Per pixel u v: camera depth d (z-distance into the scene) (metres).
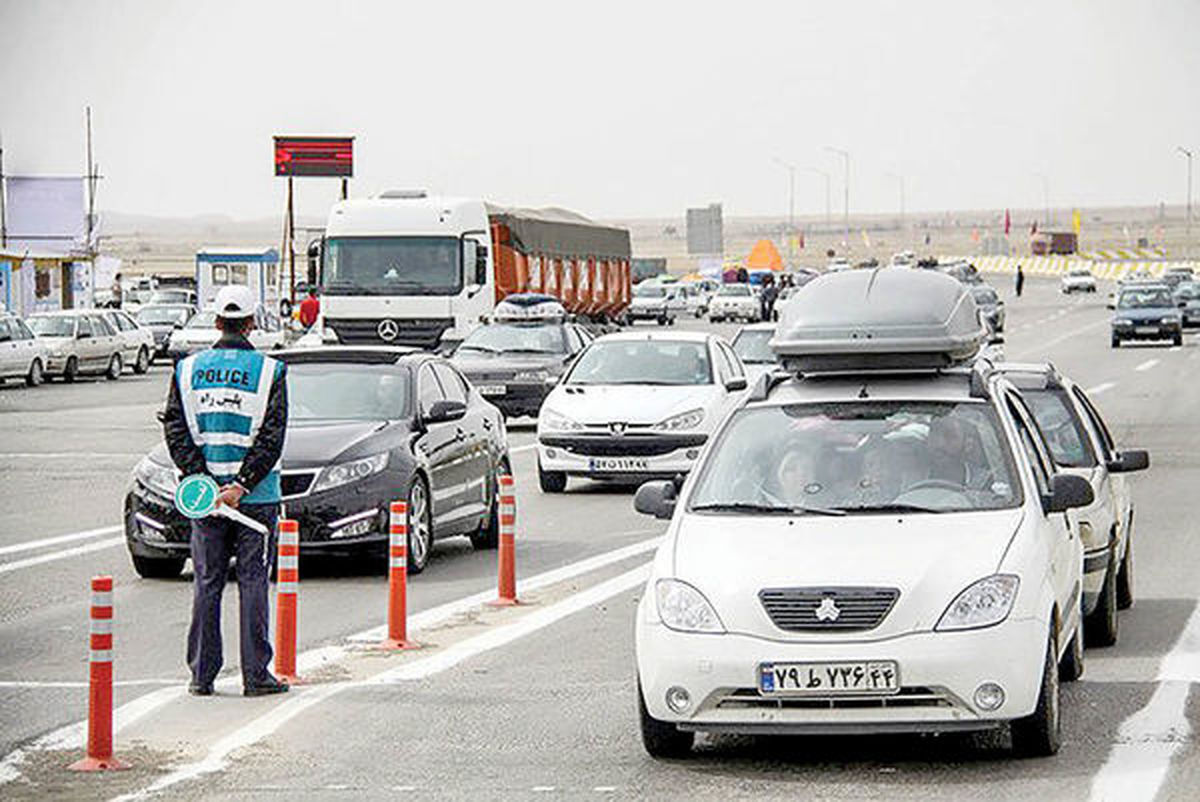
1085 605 31.27
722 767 24.16
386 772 24.22
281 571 30.61
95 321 137.12
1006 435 26.42
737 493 26.09
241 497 29.28
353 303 99.50
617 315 167.50
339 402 44.69
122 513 57.28
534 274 134.62
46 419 96.50
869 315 27.56
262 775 24.12
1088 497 25.95
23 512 57.53
